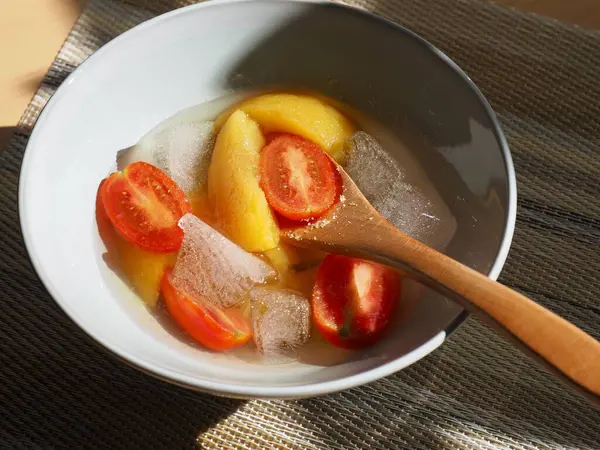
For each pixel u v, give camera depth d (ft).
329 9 0.85
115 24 1.05
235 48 0.89
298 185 0.83
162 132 0.90
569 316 0.86
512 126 0.99
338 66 0.90
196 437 0.78
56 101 0.77
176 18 0.83
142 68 0.85
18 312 0.84
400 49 0.85
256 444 0.78
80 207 0.80
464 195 0.80
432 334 0.67
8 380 0.80
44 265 0.68
